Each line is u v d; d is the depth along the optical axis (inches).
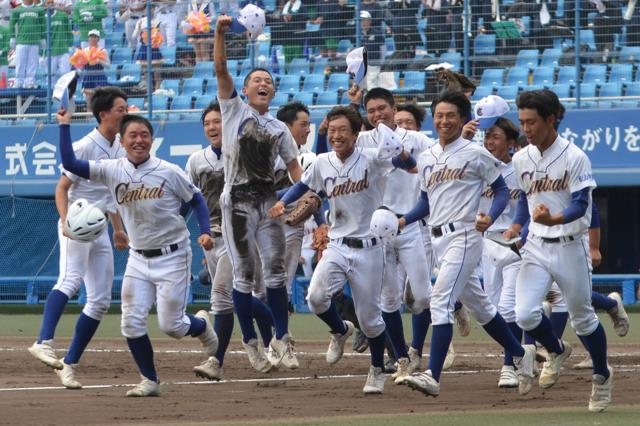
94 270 819.4
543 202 673.0
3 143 1717.5
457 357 1048.2
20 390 799.1
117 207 772.0
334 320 874.8
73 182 823.7
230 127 822.5
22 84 1802.4
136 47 1831.9
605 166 1553.9
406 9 1676.9
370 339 768.9
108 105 824.3
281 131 829.2
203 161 922.7
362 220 763.4
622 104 1621.6
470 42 1662.2
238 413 661.9
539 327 724.7
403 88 1662.2
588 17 1635.1
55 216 1696.6
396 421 601.6
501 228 869.2
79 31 1815.9
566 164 658.8
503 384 800.3
